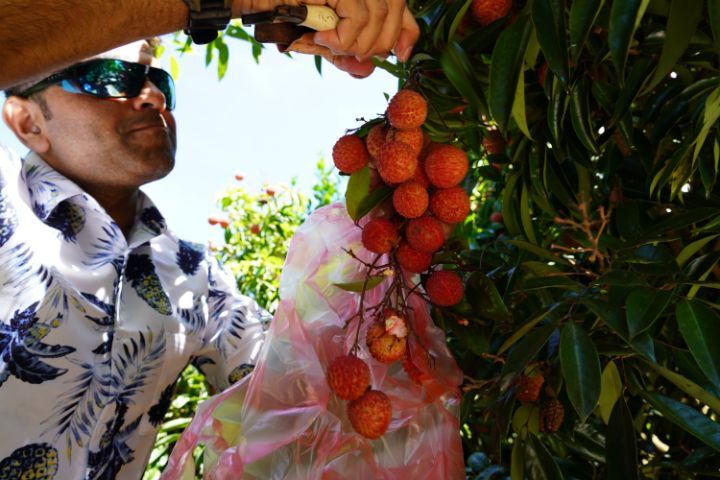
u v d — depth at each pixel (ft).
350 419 3.42
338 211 4.08
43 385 4.41
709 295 3.95
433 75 3.86
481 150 4.77
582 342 3.11
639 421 4.61
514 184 4.47
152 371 4.99
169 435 8.84
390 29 3.34
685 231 4.06
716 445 3.13
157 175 5.23
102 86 4.85
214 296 5.63
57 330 4.49
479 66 3.80
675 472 4.49
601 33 3.59
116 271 4.83
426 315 3.85
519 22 3.31
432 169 3.45
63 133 4.94
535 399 3.93
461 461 3.61
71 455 4.51
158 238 5.46
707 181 3.66
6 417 4.30
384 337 3.45
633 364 3.64
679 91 3.87
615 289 3.16
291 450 3.51
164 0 2.98
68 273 4.59
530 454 3.80
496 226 6.57
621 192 4.37
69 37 2.79
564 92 3.60
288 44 3.62
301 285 3.88
